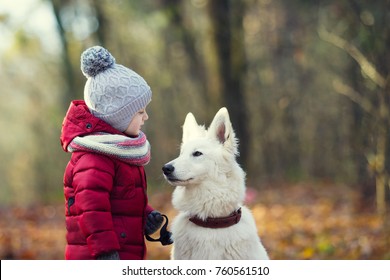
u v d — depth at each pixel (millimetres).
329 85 23594
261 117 26328
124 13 22406
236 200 4992
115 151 4355
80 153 4383
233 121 16703
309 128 27578
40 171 38781
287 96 25141
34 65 33906
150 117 30047
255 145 26438
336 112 25531
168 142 30078
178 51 26953
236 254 4918
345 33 12141
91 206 4176
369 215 11016
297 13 21031
